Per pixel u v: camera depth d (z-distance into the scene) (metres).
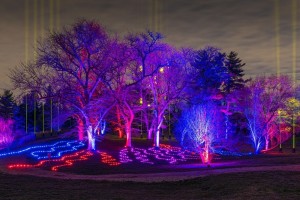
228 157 42.53
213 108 48.12
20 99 45.47
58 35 43.94
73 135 59.56
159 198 16.58
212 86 61.62
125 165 35.03
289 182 18.05
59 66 43.78
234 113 62.38
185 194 17.86
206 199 15.80
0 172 28.92
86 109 44.66
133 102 54.34
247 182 18.47
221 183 19.12
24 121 82.88
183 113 51.31
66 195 17.58
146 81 51.88
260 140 51.69
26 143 54.12
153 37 47.97
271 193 16.12
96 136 51.44
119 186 21.05
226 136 56.12
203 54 61.25
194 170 29.56
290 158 37.91
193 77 52.62
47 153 43.19
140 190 19.53
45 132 72.50
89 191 18.95
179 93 51.16
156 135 50.69
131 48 47.38
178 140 55.41
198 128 38.62
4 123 54.53
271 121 51.03
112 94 46.41
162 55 50.31
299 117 54.31
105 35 45.34
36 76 44.12
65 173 29.95
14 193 18.31
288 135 56.22
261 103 51.12
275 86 51.72
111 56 45.56
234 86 67.38
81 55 45.03
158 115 51.19
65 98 44.91
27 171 30.62
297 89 53.06
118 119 54.69
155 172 29.45
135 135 70.75
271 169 25.00
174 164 35.72
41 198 16.69
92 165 34.84
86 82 45.00
